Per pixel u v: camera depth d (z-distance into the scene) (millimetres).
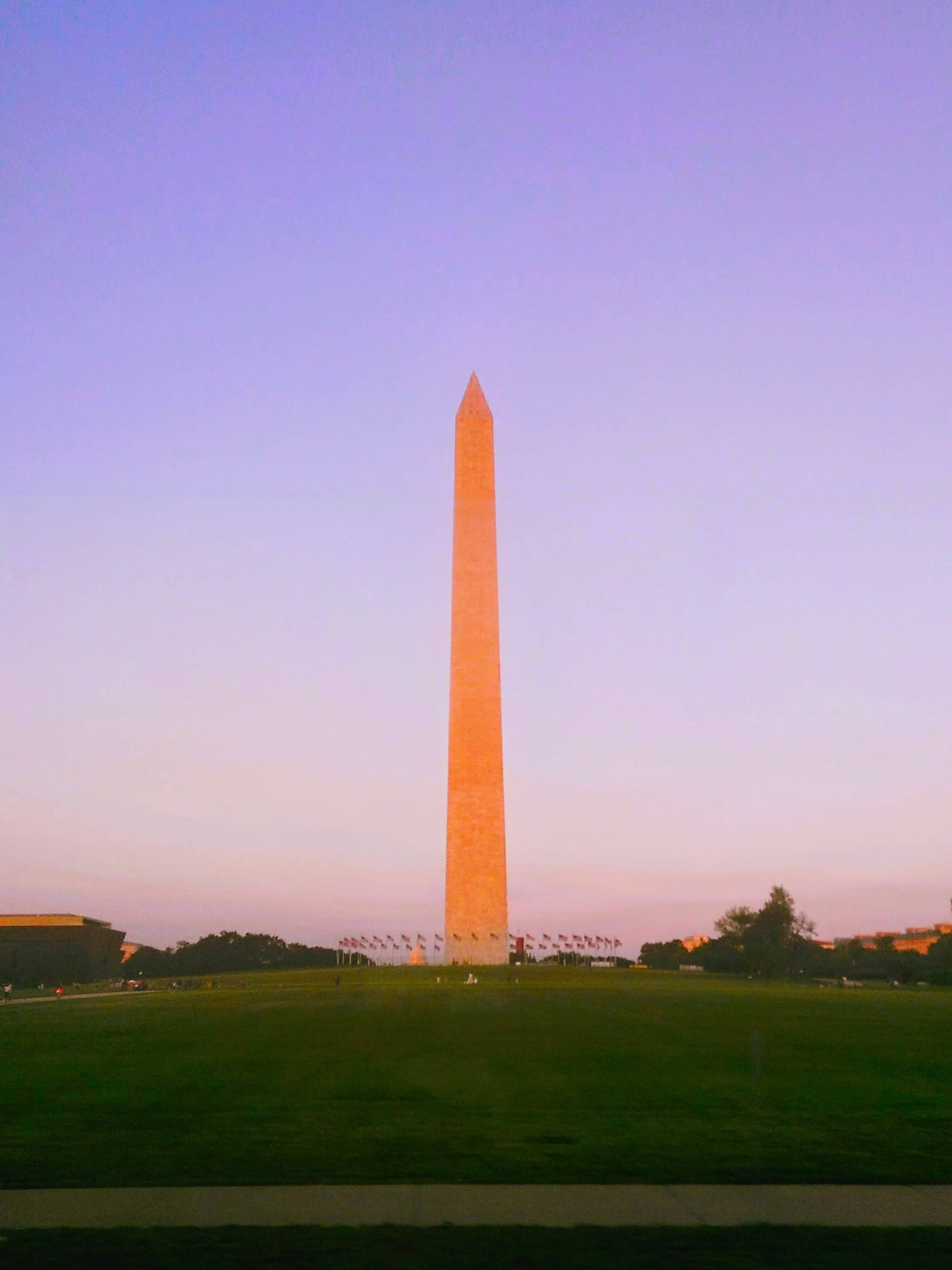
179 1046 35000
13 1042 38344
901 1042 35594
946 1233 13523
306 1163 16969
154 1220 13984
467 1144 18328
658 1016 46750
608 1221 14023
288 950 185125
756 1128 19812
